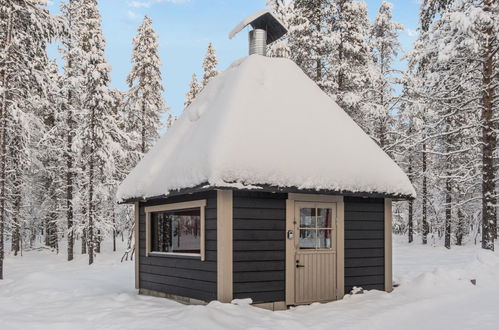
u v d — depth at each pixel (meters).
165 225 11.20
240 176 8.48
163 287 10.83
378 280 10.82
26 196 25.17
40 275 14.63
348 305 9.44
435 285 11.25
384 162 10.92
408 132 25.36
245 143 8.97
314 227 9.92
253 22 12.63
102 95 24.17
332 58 22.53
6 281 15.51
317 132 10.32
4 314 9.01
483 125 15.69
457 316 8.43
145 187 10.86
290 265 9.40
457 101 18.11
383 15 27.11
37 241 41.22
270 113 9.98
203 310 7.88
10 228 23.06
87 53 24.36
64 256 27.31
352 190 9.80
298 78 11.50
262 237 9.16
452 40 15.48
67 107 25.44
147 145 31.30
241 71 10.80
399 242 33.41
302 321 8.08
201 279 9.36
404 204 35.59
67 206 26.25
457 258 21.58
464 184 20.77
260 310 8.52
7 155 19.86
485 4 15.46
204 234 9.29
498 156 16.56
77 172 25.45
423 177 30.20
